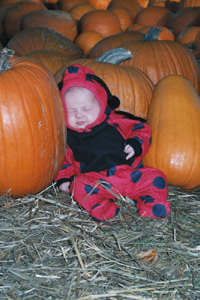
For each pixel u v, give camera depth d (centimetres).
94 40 273
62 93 114
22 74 104
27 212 104
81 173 114
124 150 114
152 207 107
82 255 93
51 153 107
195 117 120
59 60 168
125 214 108
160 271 91
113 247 96
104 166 113
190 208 112
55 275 88
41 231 99
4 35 316
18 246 94
